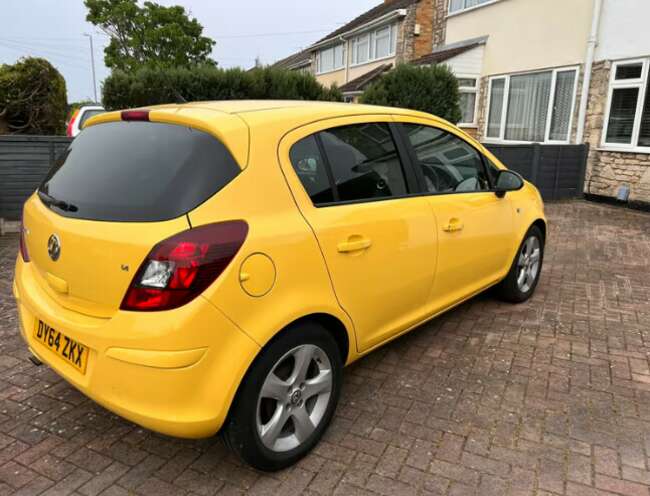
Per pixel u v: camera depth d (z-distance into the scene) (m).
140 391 2.04
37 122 11.77
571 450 2.64
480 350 3.78
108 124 2.68
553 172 11.27
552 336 4.04
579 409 3.02
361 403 3.07
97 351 2.12
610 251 6.94
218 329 2.08
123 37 38.16
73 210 2.33
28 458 2.57
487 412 2.98
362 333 2.85
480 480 2.42
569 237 7.83
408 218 3.04
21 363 3.51
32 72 11.40
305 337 2.43
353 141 2.86
